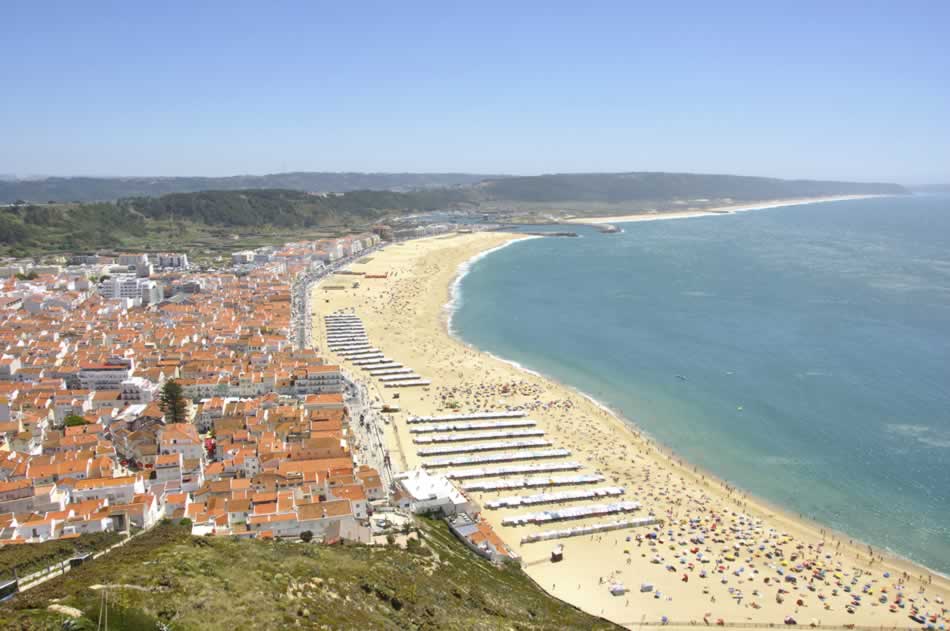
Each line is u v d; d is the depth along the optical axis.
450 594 112.75
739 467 194.12
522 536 156.88
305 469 166.25
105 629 77.38
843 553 153.75
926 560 152.00
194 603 85.19
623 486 181.50
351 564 113.81
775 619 130.50
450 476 183.50
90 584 88.50
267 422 197.62
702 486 183.38
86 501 143.75
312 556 113.88
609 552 151.62
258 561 104.56
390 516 152.38
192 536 116.50
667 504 173.00
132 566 95.50
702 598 136.12
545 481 181.38
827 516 169.12
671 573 144.38
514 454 196.88
